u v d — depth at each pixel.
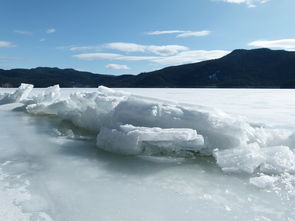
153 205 2.91
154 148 4.88
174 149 4.76
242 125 4.79
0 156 4.70
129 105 5.74
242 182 3.55
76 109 8.33
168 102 6.25
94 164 4.30
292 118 8.14
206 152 4.74
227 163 4.04
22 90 12.95
